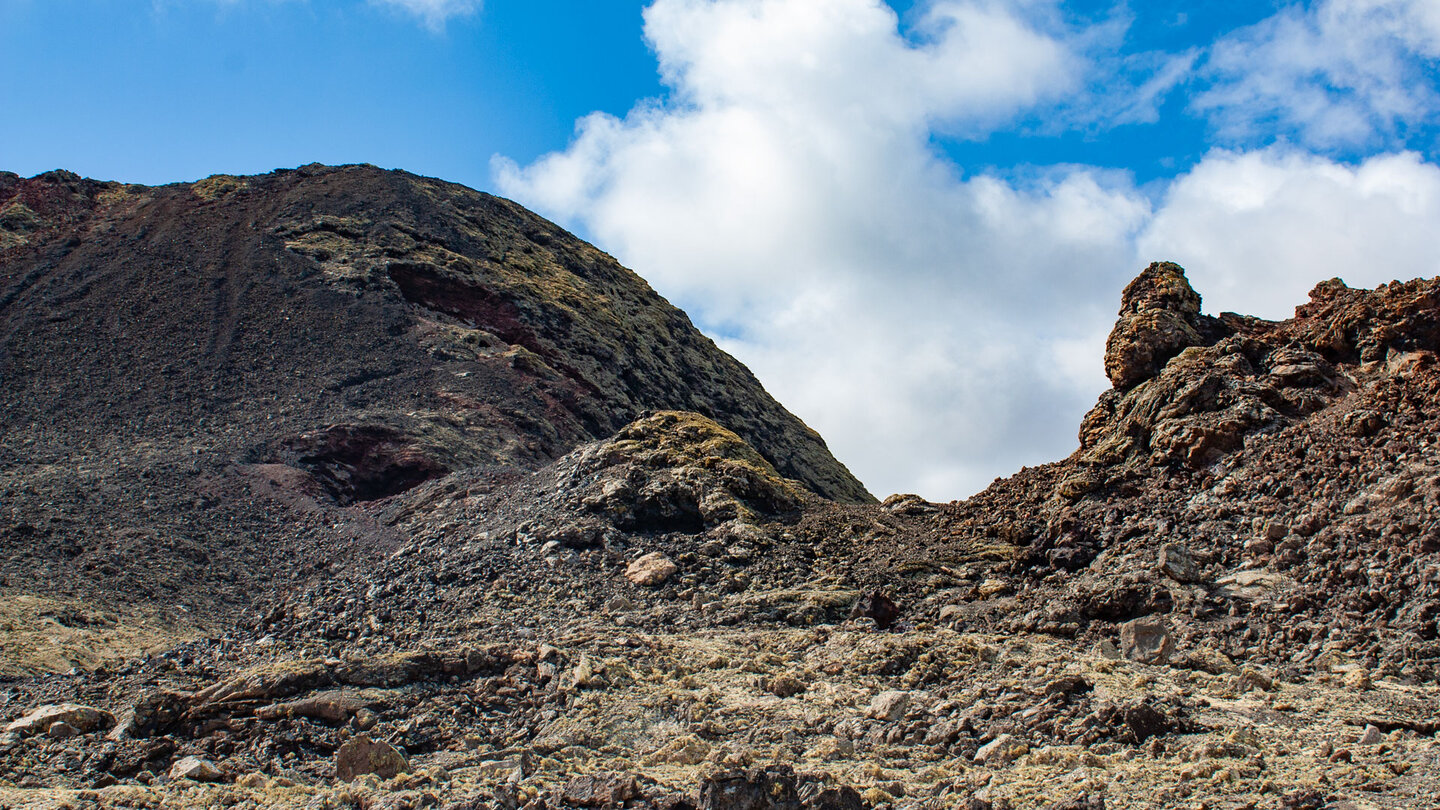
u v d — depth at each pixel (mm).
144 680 22406
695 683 19188
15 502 43906
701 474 35219
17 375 68688
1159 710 15469
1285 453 28000
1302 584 22594
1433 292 29969
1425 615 19781
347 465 58688
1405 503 23094
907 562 29750
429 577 30000
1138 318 35906
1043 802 12352
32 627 29234
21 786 14594
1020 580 28125
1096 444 34312
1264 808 11445
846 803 11367
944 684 19016
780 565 30156
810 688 18953
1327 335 32062
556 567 29953
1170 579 23938
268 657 24484
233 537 44000
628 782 12062
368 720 17125
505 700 18328
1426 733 14805
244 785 14164
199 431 61125
